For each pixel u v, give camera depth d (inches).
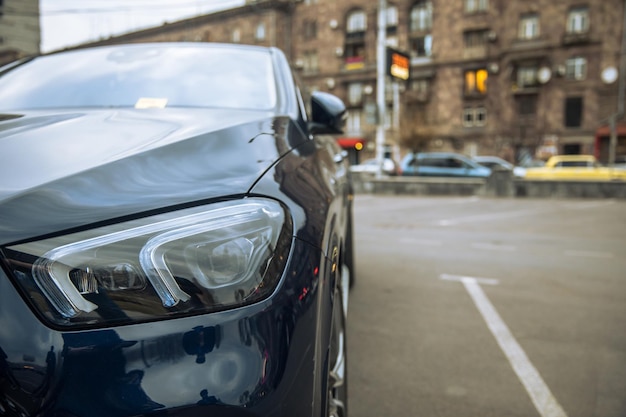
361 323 126.9
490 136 1336.1
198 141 48.3
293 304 37.8
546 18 1247.5
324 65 1549.0
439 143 1392.7
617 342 114.8
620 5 1176.2
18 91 77.5
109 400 30.9
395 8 1444.4
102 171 39.3
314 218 45.9
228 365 33.5
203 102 73.8
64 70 84.4
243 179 42.9
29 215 33.8
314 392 38.4
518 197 563.5
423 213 399.5
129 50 93.0
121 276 33.3
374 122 613.3
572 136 1242.6
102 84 78.2
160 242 35.1
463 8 1350.9
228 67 86.2
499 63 1321.4
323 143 91.1
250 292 35.9
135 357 31.9
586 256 218.1
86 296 32.4
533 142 1275.8
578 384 94.0
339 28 1514.5
